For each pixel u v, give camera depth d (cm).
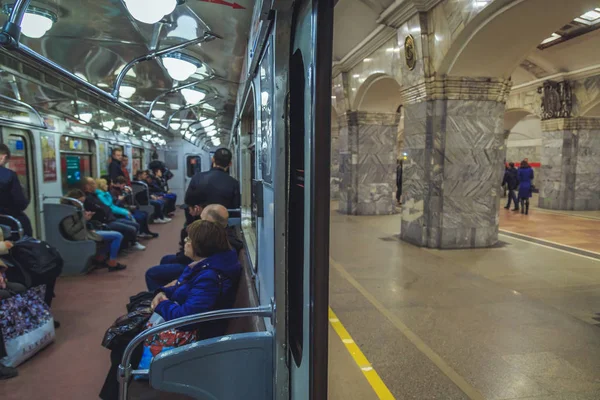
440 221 702
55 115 660
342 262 618
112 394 248
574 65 1108
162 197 1160
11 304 317
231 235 420
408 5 667
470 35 591
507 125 1673
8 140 537
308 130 123
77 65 355
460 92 671
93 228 602
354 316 406
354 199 1171
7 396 281
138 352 247
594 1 492
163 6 203
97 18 249
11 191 460
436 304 440
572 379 291
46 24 246
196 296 236
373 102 1100
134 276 571
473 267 590
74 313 431
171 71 354
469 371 302
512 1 516
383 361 316
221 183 446
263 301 211
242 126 457
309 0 120
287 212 153
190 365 165
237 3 214
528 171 1205
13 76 356
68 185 722
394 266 595
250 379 169
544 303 443
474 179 702
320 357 123
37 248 354
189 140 1349
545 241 776
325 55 112
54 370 316
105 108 536
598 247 723
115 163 818
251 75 245
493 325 384
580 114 1206
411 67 715
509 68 668
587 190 1279
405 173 775
